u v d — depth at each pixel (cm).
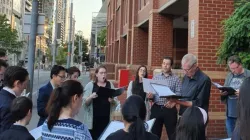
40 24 1111
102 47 7869
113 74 2525
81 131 324
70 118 331
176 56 2200
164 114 633
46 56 7412
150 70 1464
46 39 7750
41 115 552
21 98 364
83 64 6400
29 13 1121
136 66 1548
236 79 644
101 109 595
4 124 379
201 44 880
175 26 2119
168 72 664
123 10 2994
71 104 338
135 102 321
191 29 934
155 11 1611
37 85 2627
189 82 545
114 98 648
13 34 4400
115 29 3647
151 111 646
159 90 537
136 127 311
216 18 891
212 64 880
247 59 725
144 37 2153
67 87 338
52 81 564
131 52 2217
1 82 551
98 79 627
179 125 298
